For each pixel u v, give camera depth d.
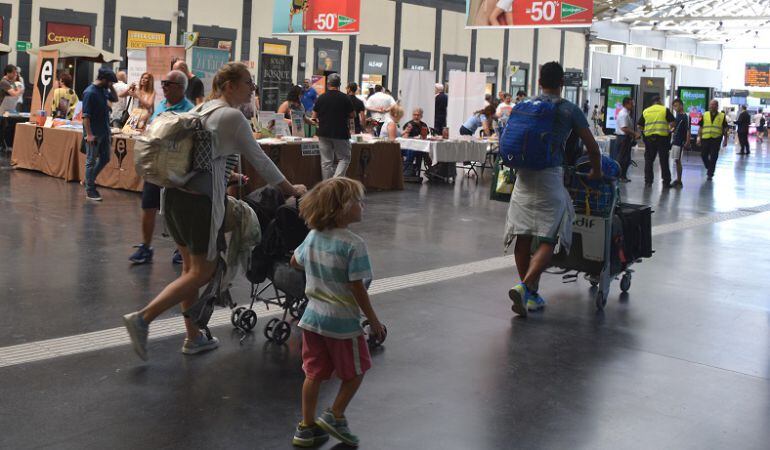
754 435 4.20
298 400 4.42
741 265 8.59
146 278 6.93
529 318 6.25
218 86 4.79
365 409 4.34
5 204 10.37
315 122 14.80
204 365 4.90
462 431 4.11
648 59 46.66
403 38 31.50
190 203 4.70
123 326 5.60
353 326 3.81
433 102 18.81
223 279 5.13
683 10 40.59
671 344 5.73
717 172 21.50
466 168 19.23
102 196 11.49
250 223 5.16
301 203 3.89
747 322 6.38
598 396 4.67
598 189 6.52
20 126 14.39
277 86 15.74
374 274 7.46
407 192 14.04
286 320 5.88
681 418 4.39
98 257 7.64
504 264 8.10
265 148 12.33
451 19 33.34
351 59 29.75
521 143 6.04
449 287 7.09
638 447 4.00
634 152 30.20
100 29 23.59
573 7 15.41
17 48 22.30
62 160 13.21
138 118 12.34
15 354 4.95
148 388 4.50
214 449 3.79
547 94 6.21
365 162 13.88
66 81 15.49
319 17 19.97
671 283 7.64
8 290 6.36
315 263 3.81
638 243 7.11
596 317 6.36
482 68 35.03
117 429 3.96
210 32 25.69
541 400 4.57
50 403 4.24
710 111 18.97
